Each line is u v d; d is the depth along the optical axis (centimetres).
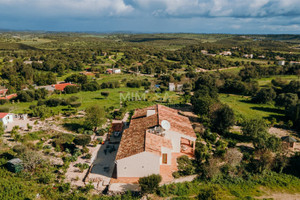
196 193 2619
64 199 2394
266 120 5094
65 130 4350
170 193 2600
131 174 2834
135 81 10681
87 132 4141
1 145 3547
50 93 8388
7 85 9638
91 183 2697
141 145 2912
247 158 3297
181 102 7044
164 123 3422
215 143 3788
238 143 3997
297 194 2673
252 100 7350
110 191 2555
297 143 4062
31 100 7394
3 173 2800
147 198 2488
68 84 9862
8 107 6184
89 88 9338
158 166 2797
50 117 5184
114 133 4050
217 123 4372
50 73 11606
